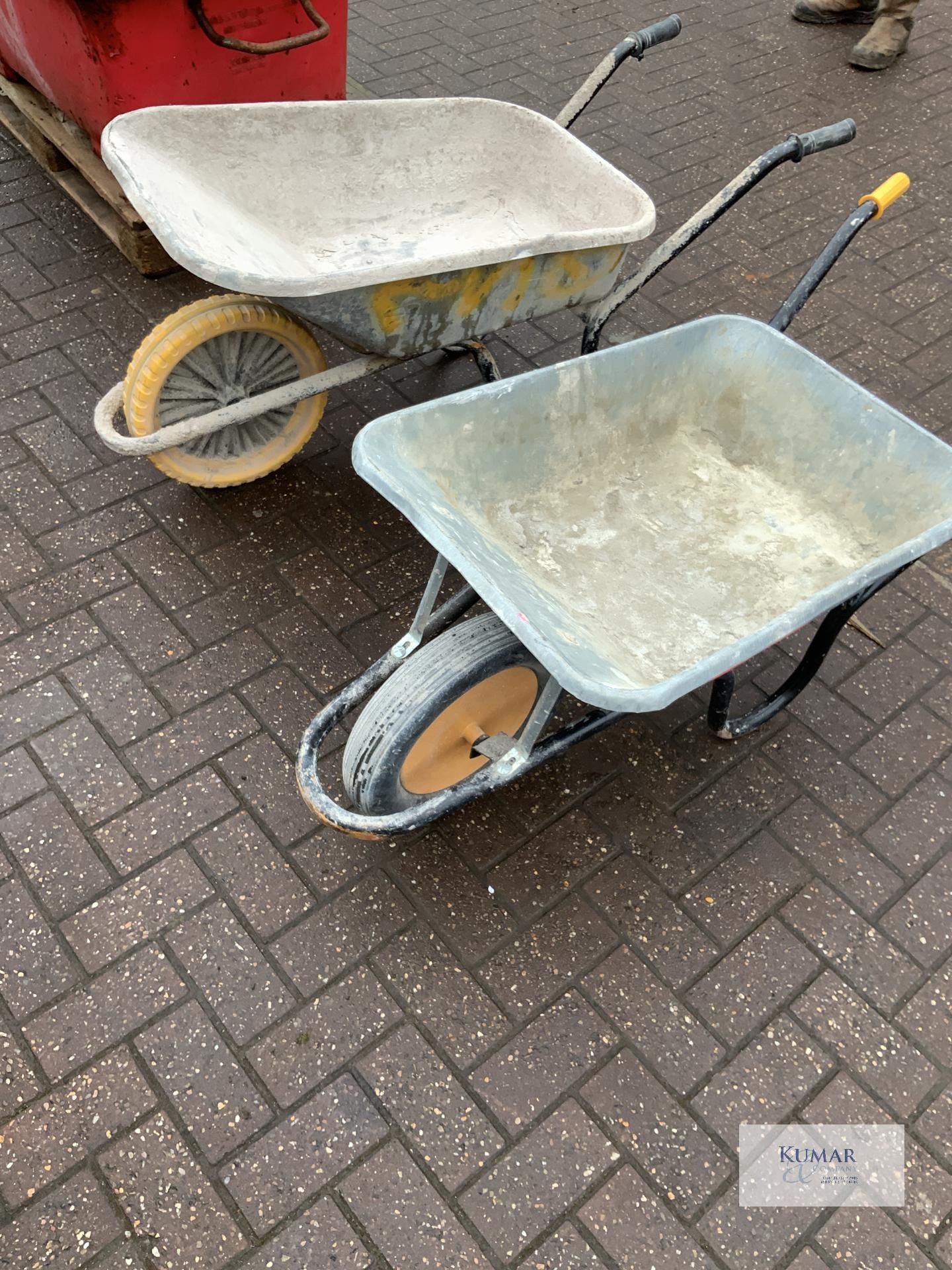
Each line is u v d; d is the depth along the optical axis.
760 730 2.62
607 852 2.35
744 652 1.61
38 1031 1.97
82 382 3.24
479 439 2.07
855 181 4.65
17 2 3.09
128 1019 2.00
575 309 2.79
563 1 5.70
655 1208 1.87
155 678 2.54
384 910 2.20
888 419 2.16
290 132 2.73
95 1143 1.85
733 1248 1.83
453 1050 2.02
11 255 3.65
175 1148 1.86
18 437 3.06
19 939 2.08
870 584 2.06
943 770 2.59
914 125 5.09
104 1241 1.75
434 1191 1.85
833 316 3.93
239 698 2.53
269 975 2.08
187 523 2.90
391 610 2.78
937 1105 2.04
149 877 2.19
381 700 1.91
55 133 3.58
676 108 4.97
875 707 2.70
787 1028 2.12
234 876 2.21
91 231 3.80
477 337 2.68
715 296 3.98
